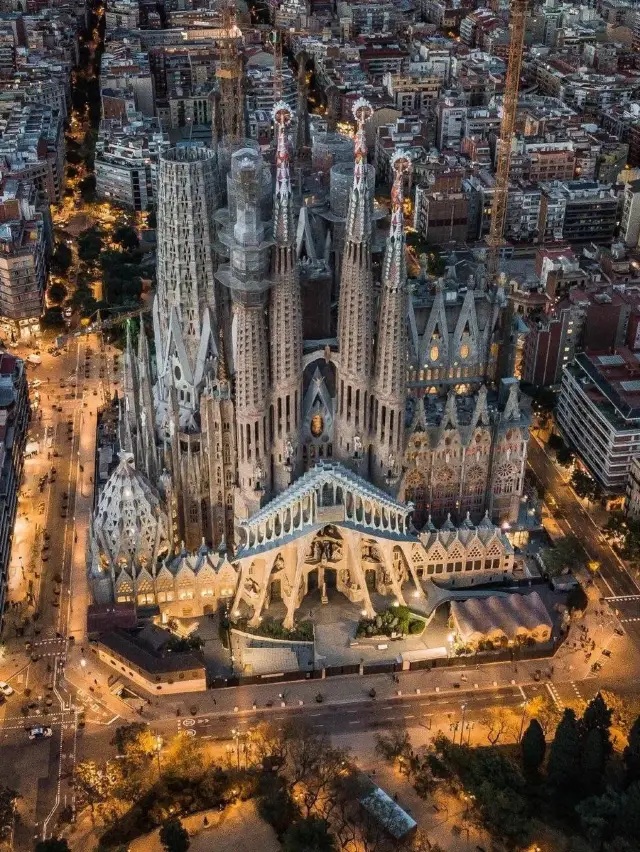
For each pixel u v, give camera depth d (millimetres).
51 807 177750
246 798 179625
